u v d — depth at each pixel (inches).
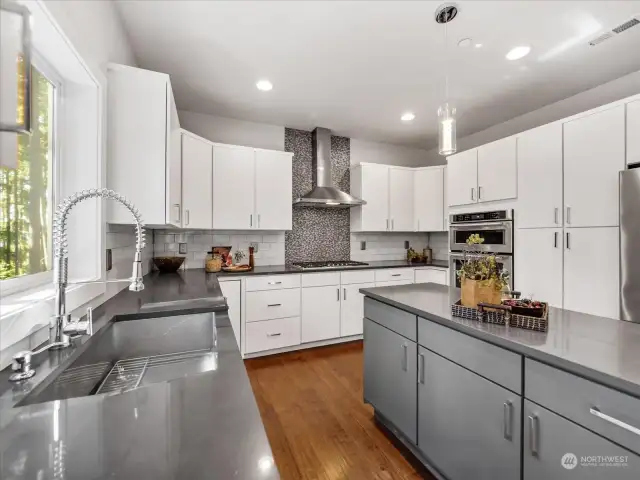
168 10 75.0
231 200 128.8
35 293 45.3
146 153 68.8
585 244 95.7
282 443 72.7
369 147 179.0
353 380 105.1
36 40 46.5
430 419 61.4
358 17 77.8
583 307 96.2
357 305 145.0
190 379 30.0
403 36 85.4
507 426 45.8
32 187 51.4
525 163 113.0
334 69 102.3
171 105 75.7
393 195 167.9
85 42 54.4
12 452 20.0
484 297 55.6
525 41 87.6
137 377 46.2
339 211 170.7
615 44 89.1
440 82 111.3
